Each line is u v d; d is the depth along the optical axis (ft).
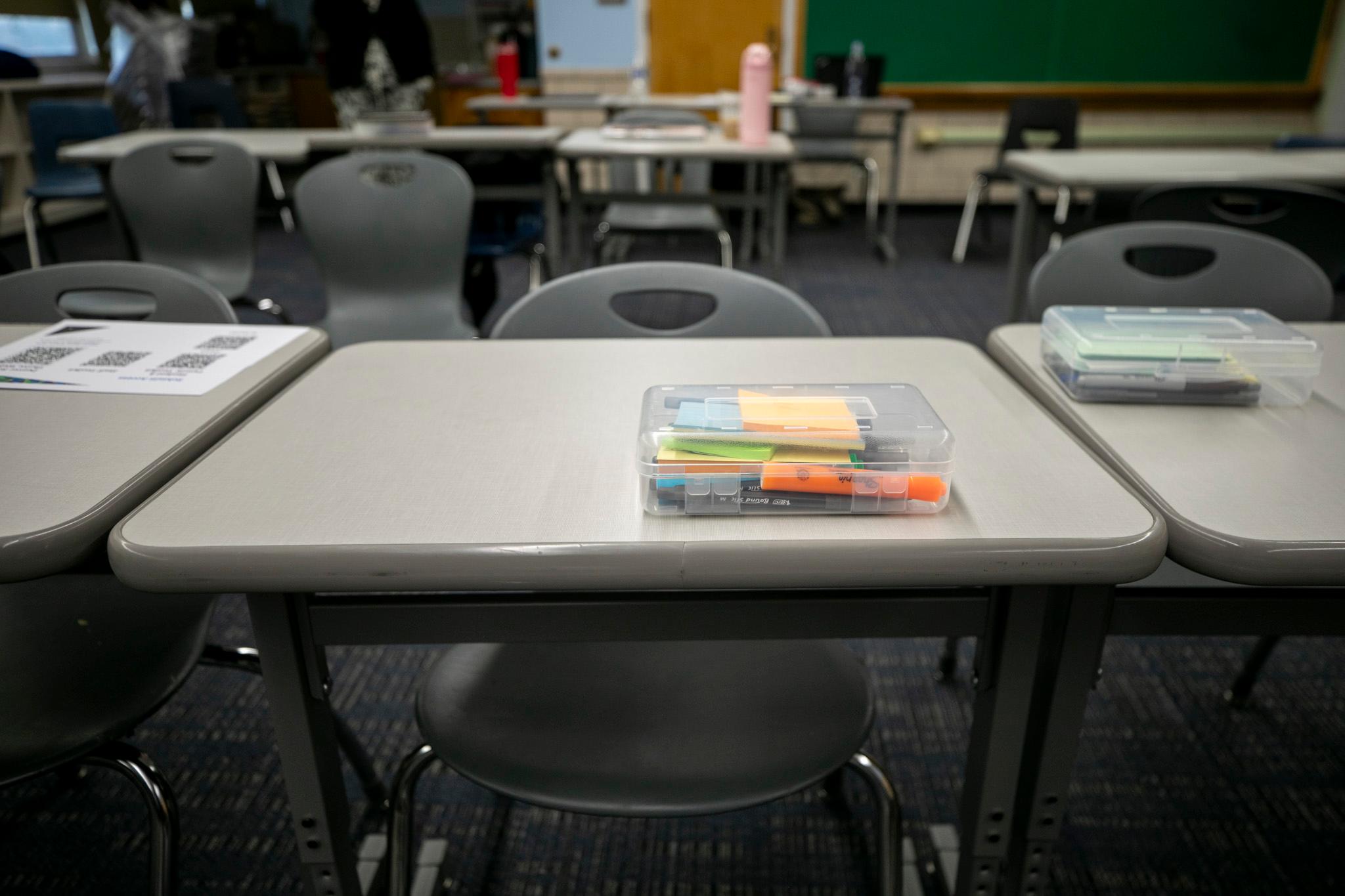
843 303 13.26
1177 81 19.22
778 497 2.14
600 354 3.40
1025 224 9.72
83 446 2.51
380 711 5.16
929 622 2.52
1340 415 2.80
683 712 3.01
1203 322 3.15
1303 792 4.60
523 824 4.43
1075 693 2.69
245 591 2.02
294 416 2.77
